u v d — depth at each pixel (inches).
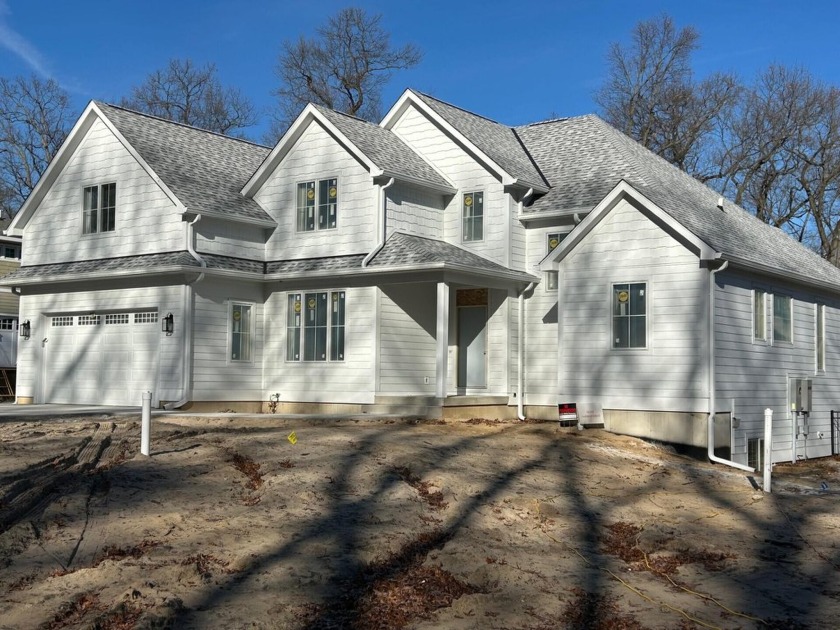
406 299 927.7
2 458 563.2
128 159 961.5
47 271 995.3
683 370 793.6
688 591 442.3
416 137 1018.1
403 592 406.6
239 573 406.0
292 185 973.8
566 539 514.6
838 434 1059.3
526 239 961.5
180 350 890.1
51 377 1003.9
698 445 781.3
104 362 957.8
